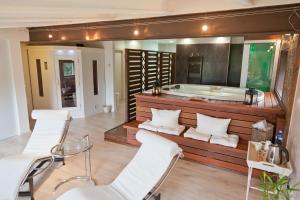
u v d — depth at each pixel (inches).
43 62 212.4
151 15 114.3
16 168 91.9
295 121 91.0
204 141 125.5
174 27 120.3
